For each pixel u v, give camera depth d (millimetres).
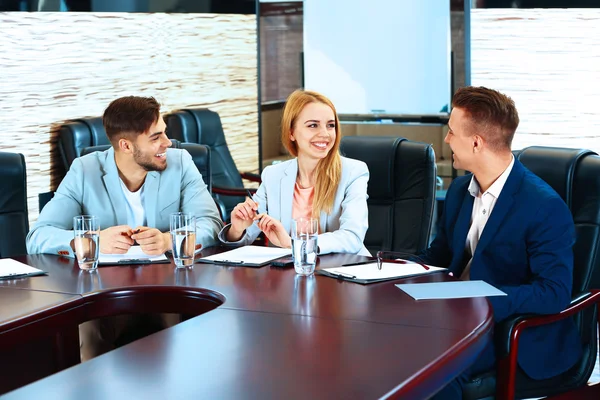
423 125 5930
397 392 1394
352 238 2613
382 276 2199
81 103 4812
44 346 2088
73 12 4727
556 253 2281
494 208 2408
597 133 5477
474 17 5535
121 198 2785
